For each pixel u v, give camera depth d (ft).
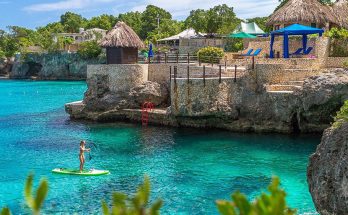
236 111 120.57
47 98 215.10
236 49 197.16
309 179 57.72
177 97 126.11
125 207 8.11
